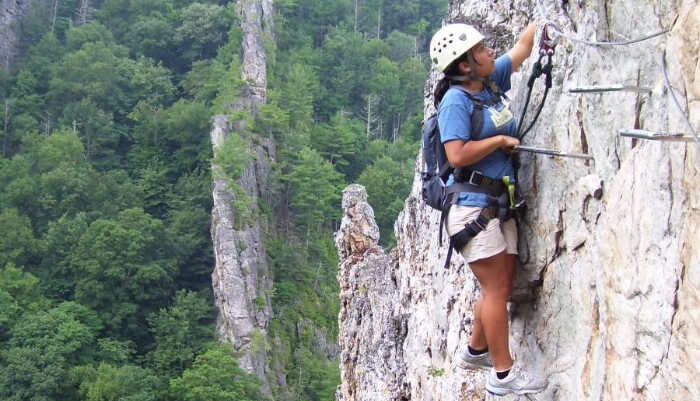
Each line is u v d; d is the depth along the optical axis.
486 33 9.69
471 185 6.32
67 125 102.25
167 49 118.38
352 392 17.19
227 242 73.19
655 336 4.80
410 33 136.62
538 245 6.48
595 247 5.69
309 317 76.88
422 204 12.49
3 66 111.75
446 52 6.28
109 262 74.81
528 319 6.78
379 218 83.75
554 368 6.29
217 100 92.38
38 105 106.94
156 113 101.12
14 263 77.06
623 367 5.13
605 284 5.41
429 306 11.59
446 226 6.45
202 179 92.69
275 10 119.88
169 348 69.44
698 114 4.52
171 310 72.69
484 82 6.39
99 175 91.19
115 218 85.25
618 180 5.33
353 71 116.00
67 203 85.62
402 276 13.76
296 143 90.69
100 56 110.56
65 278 77.38
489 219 6.29
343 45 119.31
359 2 134.88
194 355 69.56
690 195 4.55
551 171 6.30
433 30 140.12
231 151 78.75
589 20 5.88
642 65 5.16
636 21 5.25
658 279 4.78
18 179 86.81
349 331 17.30
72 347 65.31
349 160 102.69
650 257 4.87
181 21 119.00
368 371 15.70
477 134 6.21
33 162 93.19
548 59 6.53
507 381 6.38
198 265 81.94
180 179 93.12
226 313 70.69
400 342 14.32
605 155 5.60
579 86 6.00
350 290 17.50
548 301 6.43
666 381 4.69
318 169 85.75
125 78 110.94
